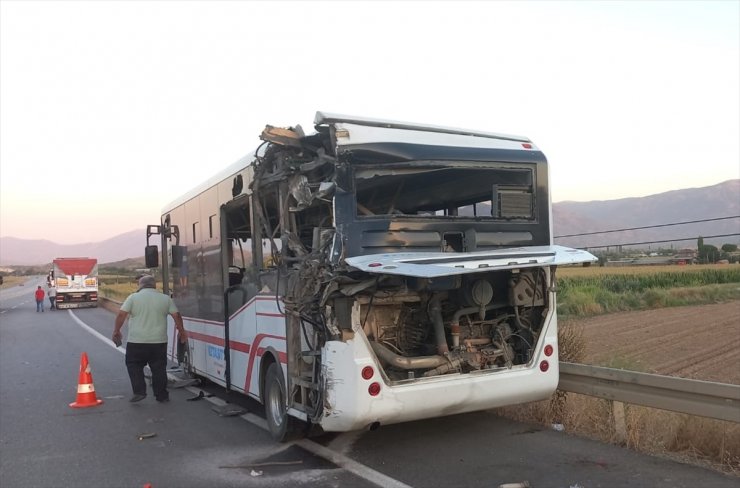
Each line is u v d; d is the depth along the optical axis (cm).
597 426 672
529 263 571
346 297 566
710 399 546
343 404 558
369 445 662
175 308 994
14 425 820
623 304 2412
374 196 623
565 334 828
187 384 1097
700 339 1480
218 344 907
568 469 563
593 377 646
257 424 795
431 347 628
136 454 672
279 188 675
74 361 1464
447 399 592
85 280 4150
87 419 848
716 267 3550
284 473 588
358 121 612
